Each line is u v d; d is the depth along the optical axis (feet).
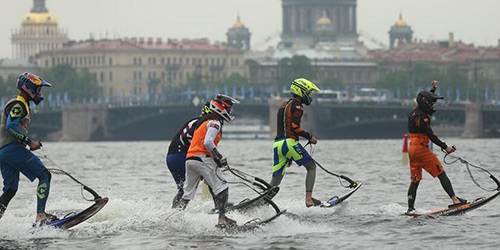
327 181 266.16
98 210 158.40
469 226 161.99
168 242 149.18
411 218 172.14
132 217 166.09
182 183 174.09
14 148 155.84
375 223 166.40
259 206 169.27
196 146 158.61
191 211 174.91
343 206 181.16
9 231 157.07
